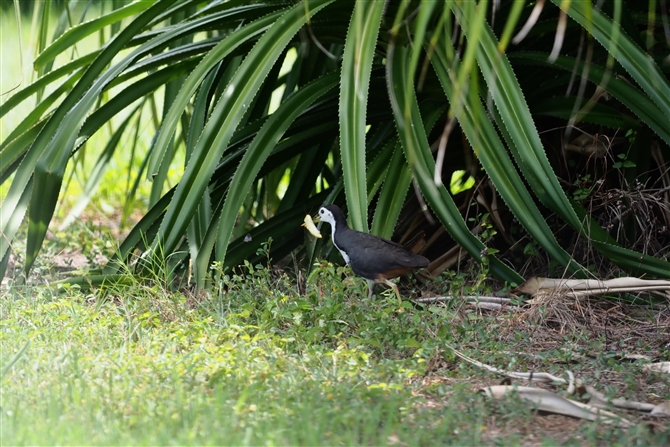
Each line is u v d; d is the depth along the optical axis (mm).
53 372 7523
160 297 9812
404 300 9938
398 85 10086
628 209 10953
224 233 9930
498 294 10227
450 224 9734
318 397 6996
